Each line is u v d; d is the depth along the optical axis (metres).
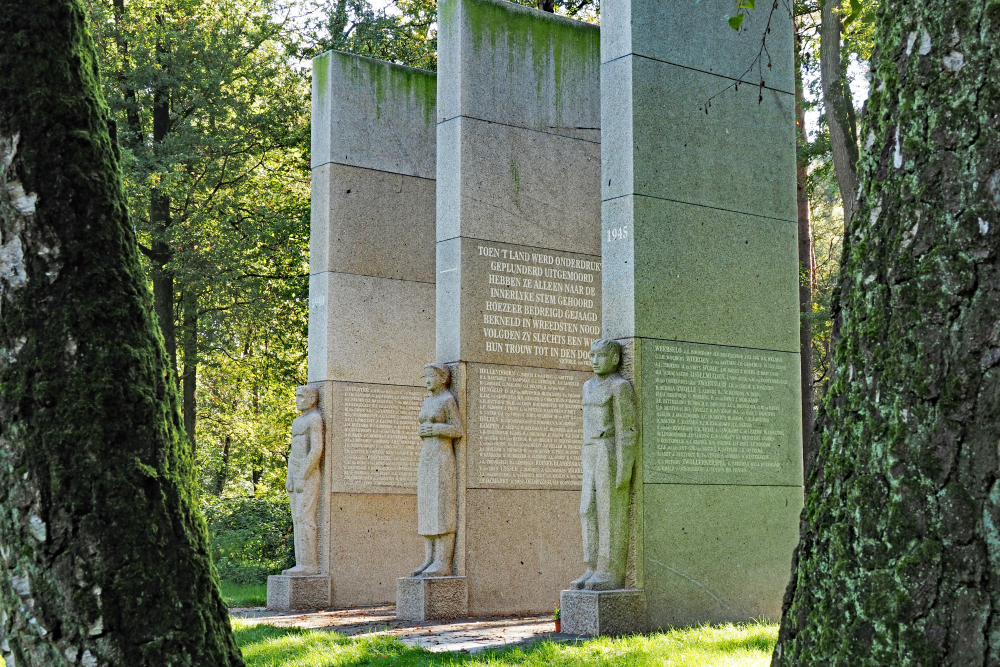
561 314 16.22
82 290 4.40
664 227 12.53
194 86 25.78
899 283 3.63
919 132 3.67
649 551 12.05
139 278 4.60
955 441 3.45
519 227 15.99
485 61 16.03
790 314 13.45
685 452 12.41
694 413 12.51
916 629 3.43
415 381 18.42
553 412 15.94
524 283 15.93
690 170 12.84
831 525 3.74
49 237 4.42
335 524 17.45
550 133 16.52
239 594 20.73
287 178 28.59
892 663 3.45
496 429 15.42
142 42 25.62
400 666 10.16
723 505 12.62
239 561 24.55
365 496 17.77
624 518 12.01
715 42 13.30
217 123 27.06
